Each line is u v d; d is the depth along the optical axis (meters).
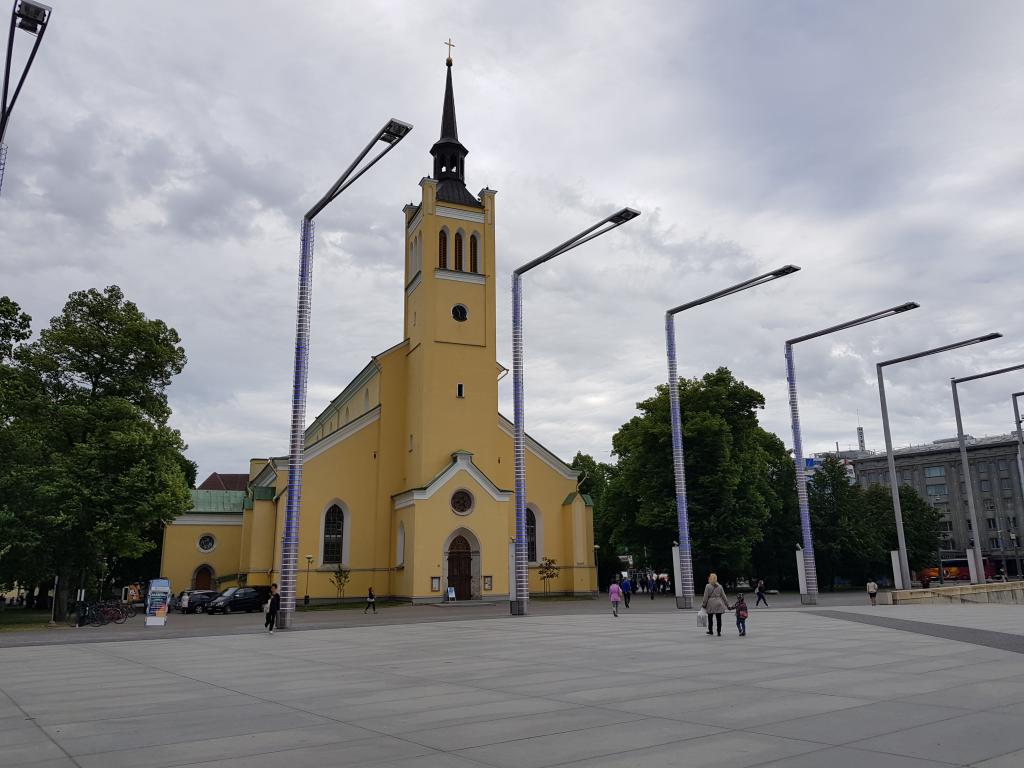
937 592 44.06
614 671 15.55
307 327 33.62
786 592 67.75
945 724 9.47
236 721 10.82
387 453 56.38
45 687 14.96
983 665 15.16
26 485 38.34
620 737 9.16
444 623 33.47
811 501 70.00
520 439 38.44
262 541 55.03
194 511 65.69
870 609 37.31
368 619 37.47
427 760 8.21
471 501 52.34
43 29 23.38
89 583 49.62
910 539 78.31
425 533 50.50
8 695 13.87
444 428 54.50
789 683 13.27
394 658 19.38
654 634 24.95
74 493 38.84
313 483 53.69
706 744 8.67
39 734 10.11
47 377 41.59
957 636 21.69
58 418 40.53
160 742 9.47
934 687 12.48
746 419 59.12
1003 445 122.88
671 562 60.28
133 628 35.84
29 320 38.47
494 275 58.31
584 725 9.94
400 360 58.25
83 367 42.16
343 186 32.00
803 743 8.60
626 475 60.28
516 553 37.75
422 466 53.28
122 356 43.22
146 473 41.03
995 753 7.94
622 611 39.97
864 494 80.56
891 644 19.83
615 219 34.47
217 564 65.31
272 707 11.99
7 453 38.81
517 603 37.44
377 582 53.88
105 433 41.06
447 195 58.69
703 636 23.73
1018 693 11.77
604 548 80.12
